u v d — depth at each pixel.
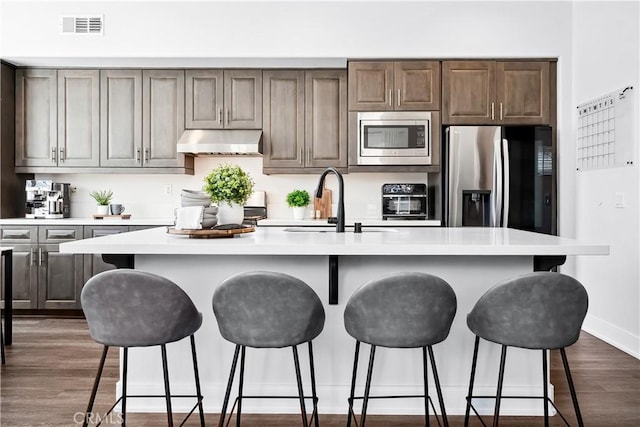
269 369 2.45
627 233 3.45
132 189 4.95
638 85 3.30
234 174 2.50
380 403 2.44
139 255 2.41
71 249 1.99
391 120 4.39
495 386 2.44
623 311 3.50
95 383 1.92
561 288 1.78
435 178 4.56
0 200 4.42
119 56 4.32
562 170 4.25
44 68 4.57
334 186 4.91
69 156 4.58
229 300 1.80
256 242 2.08
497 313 1.84
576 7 4.21
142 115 4.58
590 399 2.61
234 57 4.32
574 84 4.23
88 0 4.31
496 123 4.34
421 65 4.37
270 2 4.31
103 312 1.78
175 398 2.46
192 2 4.31
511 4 4.29
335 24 4.32
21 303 4.36
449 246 1.97
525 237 2.34
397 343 1.80
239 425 2.15
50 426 2.28
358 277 2.41
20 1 4.31
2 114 4.42
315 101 4.56
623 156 3.47
